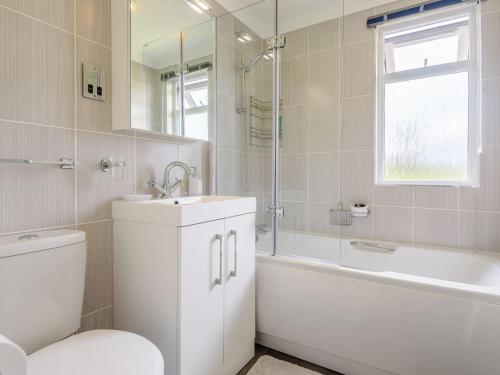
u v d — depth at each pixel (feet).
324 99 6.16
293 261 5.32
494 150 6.02
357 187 7.48
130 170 5.12
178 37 5.82
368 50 7.30
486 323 3.77
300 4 6.35
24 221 3.70
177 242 3.80
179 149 6.19
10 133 3.55
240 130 6.82
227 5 7.30
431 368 4.10
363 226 7.42
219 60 6.85
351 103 7.54
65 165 4.09
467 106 6.56
